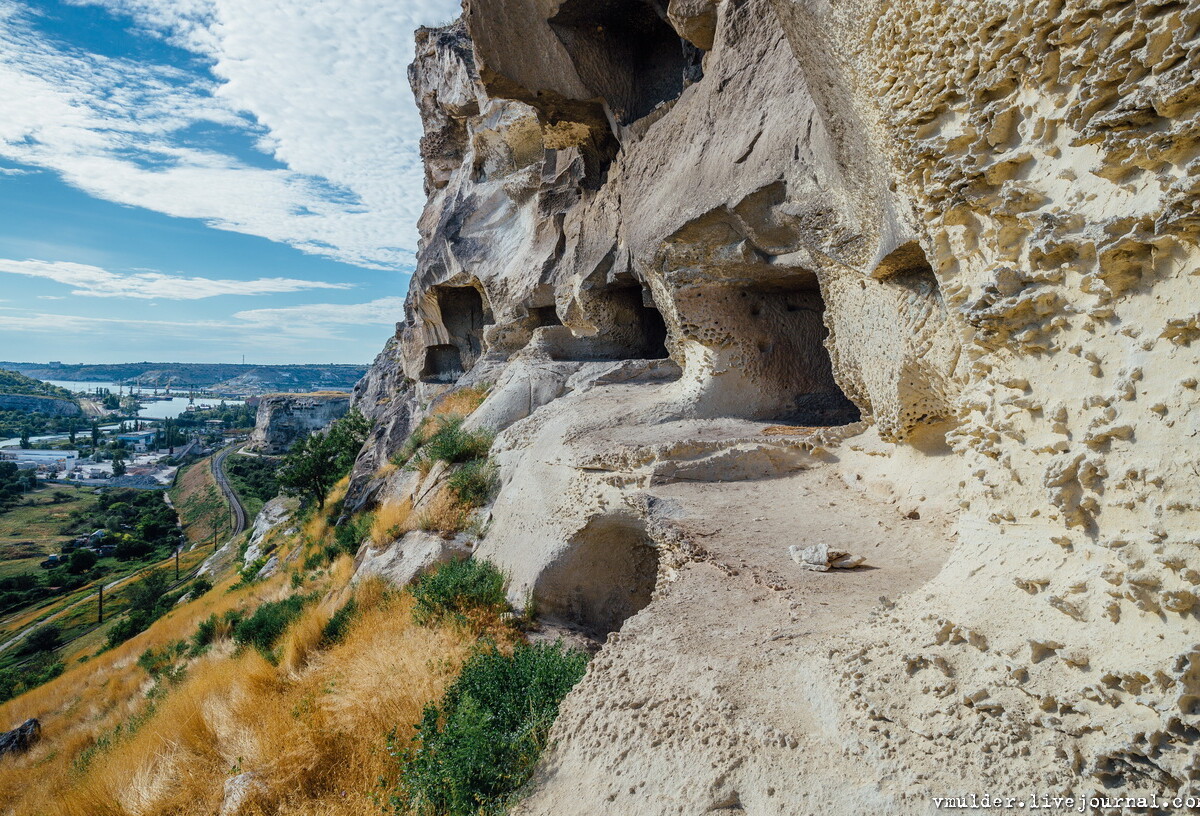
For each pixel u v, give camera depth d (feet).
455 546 26.32
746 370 28.19
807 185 19.45
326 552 44.06
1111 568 7.48
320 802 14.02
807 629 12.02
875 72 11.72
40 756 32.78
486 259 55.42
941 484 17.25
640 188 30.22
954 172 9.57
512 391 38.09
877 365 18.28
